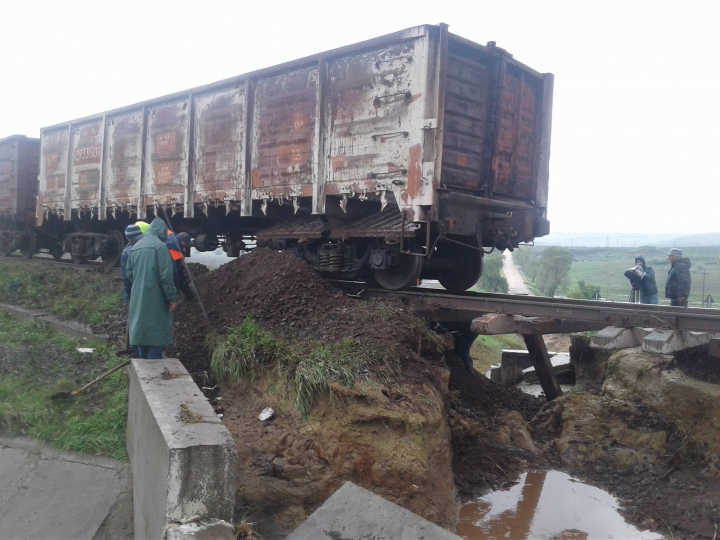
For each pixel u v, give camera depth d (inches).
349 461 199.2
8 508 174.2
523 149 347.6
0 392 229.0
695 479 223.3
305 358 220.4
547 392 357.7
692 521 198.2
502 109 325.1
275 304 282.4
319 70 333.1
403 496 193.2
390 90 298.8
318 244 359.9
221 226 471.8
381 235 307.4
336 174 325.4
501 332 255.1
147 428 163.2
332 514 142.9
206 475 137.3
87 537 164.4
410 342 244.1
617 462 245.8
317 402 209.2
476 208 305.7
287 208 391.9
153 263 221.8
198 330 279.3
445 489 206.1
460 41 293.7
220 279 326.3
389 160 298.4
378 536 135.9
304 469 200.5
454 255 362.0
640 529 201.8
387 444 197.9
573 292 779.4
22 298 417.7
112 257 548.4
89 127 557.9
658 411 259.1
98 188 544.4
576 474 248.8
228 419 223.0
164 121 462.9
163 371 197.3
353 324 253.3
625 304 282.5
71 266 534.0
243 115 390.0
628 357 299.1
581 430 273.7
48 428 206.2
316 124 334.6
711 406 233.6
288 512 187.5
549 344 649.6
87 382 248.4
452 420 250.1
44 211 631.8
